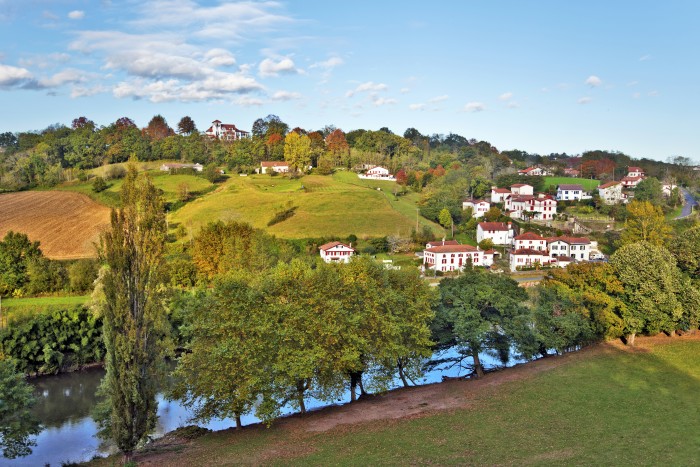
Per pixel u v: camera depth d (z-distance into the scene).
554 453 37.94
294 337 47.81
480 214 189.62
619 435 41.44
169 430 53.56
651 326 69.50
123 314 39.53
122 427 38.94
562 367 61.78
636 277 69.56
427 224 171.38
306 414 53.41
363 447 41.16
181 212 170.38
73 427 55.75
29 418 43.91
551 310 68.00
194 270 104.25
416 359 60.12
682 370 58.84
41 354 74.44
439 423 46.28
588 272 74.06
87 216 157.38
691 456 36.91
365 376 68.19
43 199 175.12
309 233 153.12
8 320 77.19
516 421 45.53
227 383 45.38
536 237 153.25
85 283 94.62
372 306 54.47
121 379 38.88
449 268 138.88
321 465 37.66
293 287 52.59
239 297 49.25
